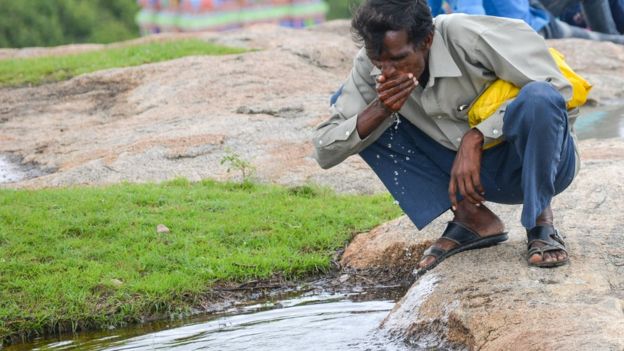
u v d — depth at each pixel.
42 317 6.95
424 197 6.38
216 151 11.58
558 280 5.94
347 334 6.26
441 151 6.28
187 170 11.08
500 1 14.52
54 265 7.71
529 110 5.65
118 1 35.62
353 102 6.18
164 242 8.26
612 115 14.10
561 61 6.05
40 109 15.37
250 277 7.70
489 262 6.32
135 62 17.66
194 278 7.55
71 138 13.08
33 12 33.97
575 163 6.11
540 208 5.78
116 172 11.09
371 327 6.38
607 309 5.43
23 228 8.47
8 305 7.09
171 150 11.58
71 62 18.06
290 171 10.72
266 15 26.56
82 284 7.36
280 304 7.23
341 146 6.09
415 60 5.77
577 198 7.67
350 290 7.48
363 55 6.13
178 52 18.19
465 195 5.93
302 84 15.15
